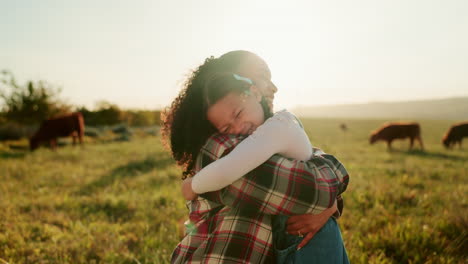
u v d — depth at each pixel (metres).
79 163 10.88
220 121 1.28
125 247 3.69
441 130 40.94
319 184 1.17
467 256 3.43
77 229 4.28
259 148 1.15
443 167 10.66
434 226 4.09
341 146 19.09
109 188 6.91
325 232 1.38
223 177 1.14
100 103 37.12
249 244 1.26
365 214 4.93
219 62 1.46
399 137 19.89
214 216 1.34
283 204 1.15
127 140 21.91
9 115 30.59
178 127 1.42
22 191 6.64
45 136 16.28
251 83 1.31
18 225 4.34
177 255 1.42
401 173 8.99
